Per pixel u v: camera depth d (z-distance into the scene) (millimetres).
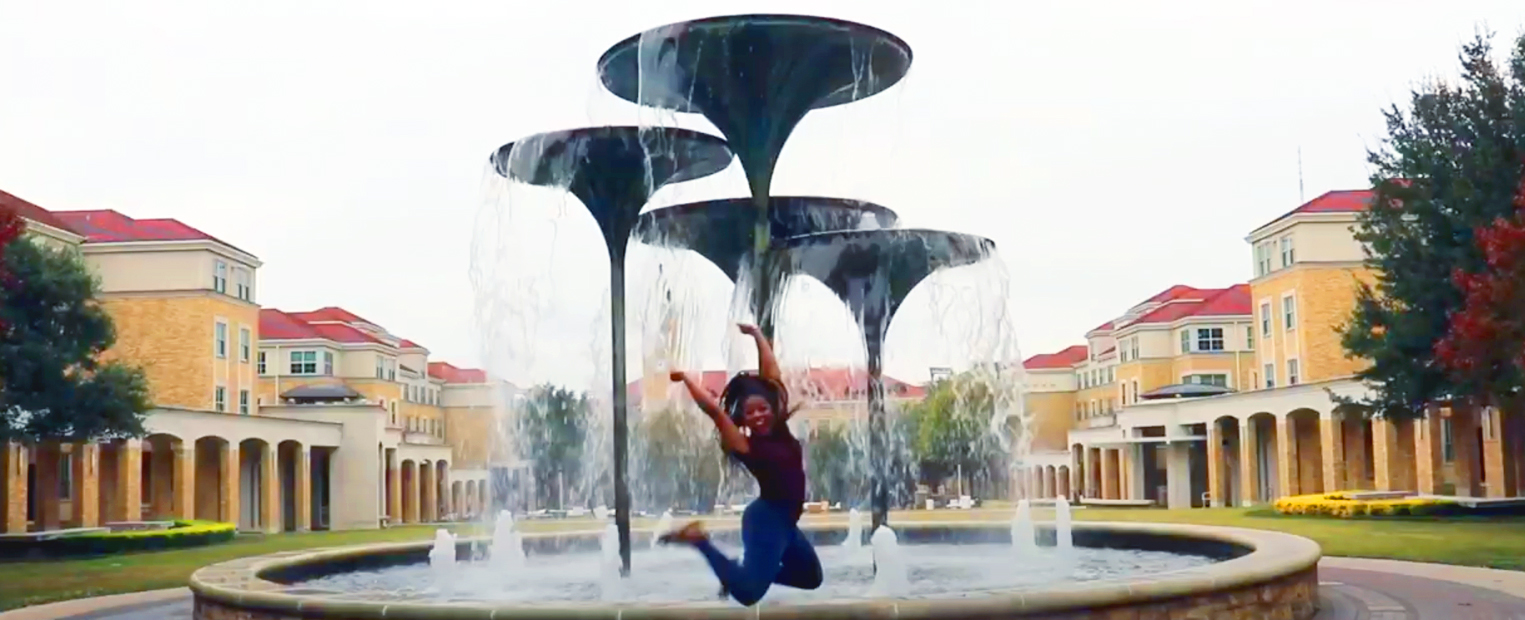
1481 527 29281
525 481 61531
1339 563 18984
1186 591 9461
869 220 14805
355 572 15359
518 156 13031
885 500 13938
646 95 13008
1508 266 25672
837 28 12078
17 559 28672
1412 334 33375
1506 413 35062
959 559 15695
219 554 29875
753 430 8047
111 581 21250
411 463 66375
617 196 13094
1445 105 33688
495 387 38062
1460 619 11859
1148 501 60219
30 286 32406
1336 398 38281
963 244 13070
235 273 55094
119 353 51125
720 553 7961
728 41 12062
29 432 33156
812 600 8828
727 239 13906
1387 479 44094
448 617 8547
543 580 13711
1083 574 13406
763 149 12820
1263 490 55156
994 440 61031
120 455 41844
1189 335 69562
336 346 72500
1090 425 77625
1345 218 53656
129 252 51594
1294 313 54656
